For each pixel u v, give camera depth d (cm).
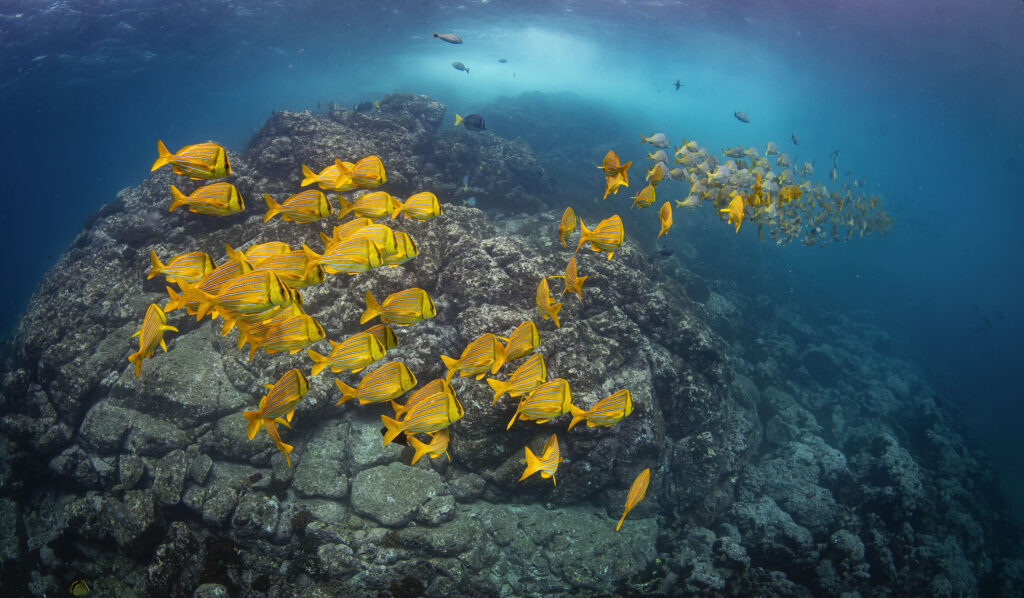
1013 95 4047
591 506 896
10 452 869
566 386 391
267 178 1194
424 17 3297
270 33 3262
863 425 1625
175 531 675
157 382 865
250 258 405
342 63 5528
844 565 848
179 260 388
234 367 887
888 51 3409
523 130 3684
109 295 1043
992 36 2741
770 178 1036
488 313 905
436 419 376
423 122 2169
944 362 3319
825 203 1440
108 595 697
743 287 2419
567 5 3009
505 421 795
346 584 684
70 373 902
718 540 842
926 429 1720
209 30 2884
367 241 375
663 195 2920
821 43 3447
